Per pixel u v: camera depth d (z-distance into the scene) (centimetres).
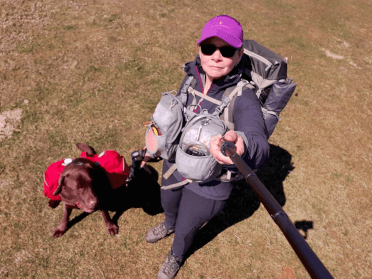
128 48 575
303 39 684
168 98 214
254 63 234
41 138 418
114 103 476
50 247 325
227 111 205
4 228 332
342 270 343
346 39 704
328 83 575
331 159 450
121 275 313
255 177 107
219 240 349
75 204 288
